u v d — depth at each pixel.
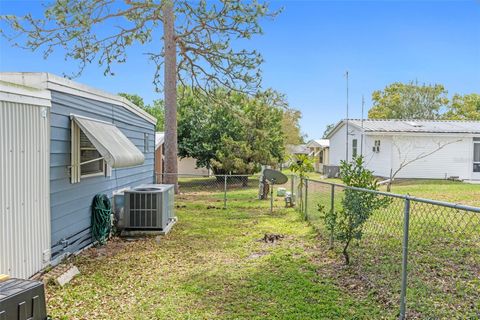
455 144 20.41
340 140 25.39
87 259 5.93
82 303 4.18
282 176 10.85
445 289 3.97
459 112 42.72
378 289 4.31
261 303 4.13
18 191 4.39
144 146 11.65
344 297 4.24
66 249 5.71
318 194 8.60
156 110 36.81
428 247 5.29
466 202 11.37
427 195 13.38
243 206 12.18
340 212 5.67
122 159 5.86
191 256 6.18
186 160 25.19
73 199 5.96
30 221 4.66
